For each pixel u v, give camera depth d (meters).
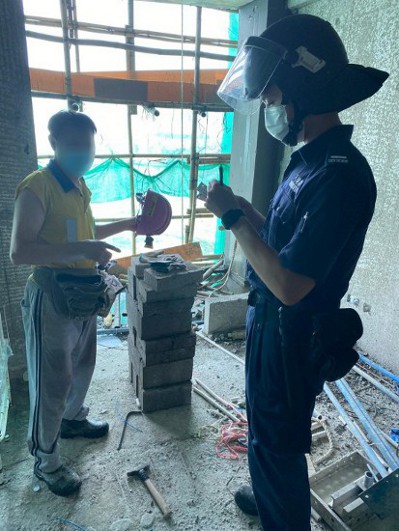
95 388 2.56
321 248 0.99
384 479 1.43
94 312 1.67
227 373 2.82
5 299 2.36
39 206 1.50
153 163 4.86
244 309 3.36
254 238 1.10
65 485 1.78
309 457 2.04
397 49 2.47
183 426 2.26
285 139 1.19
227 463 2.01
